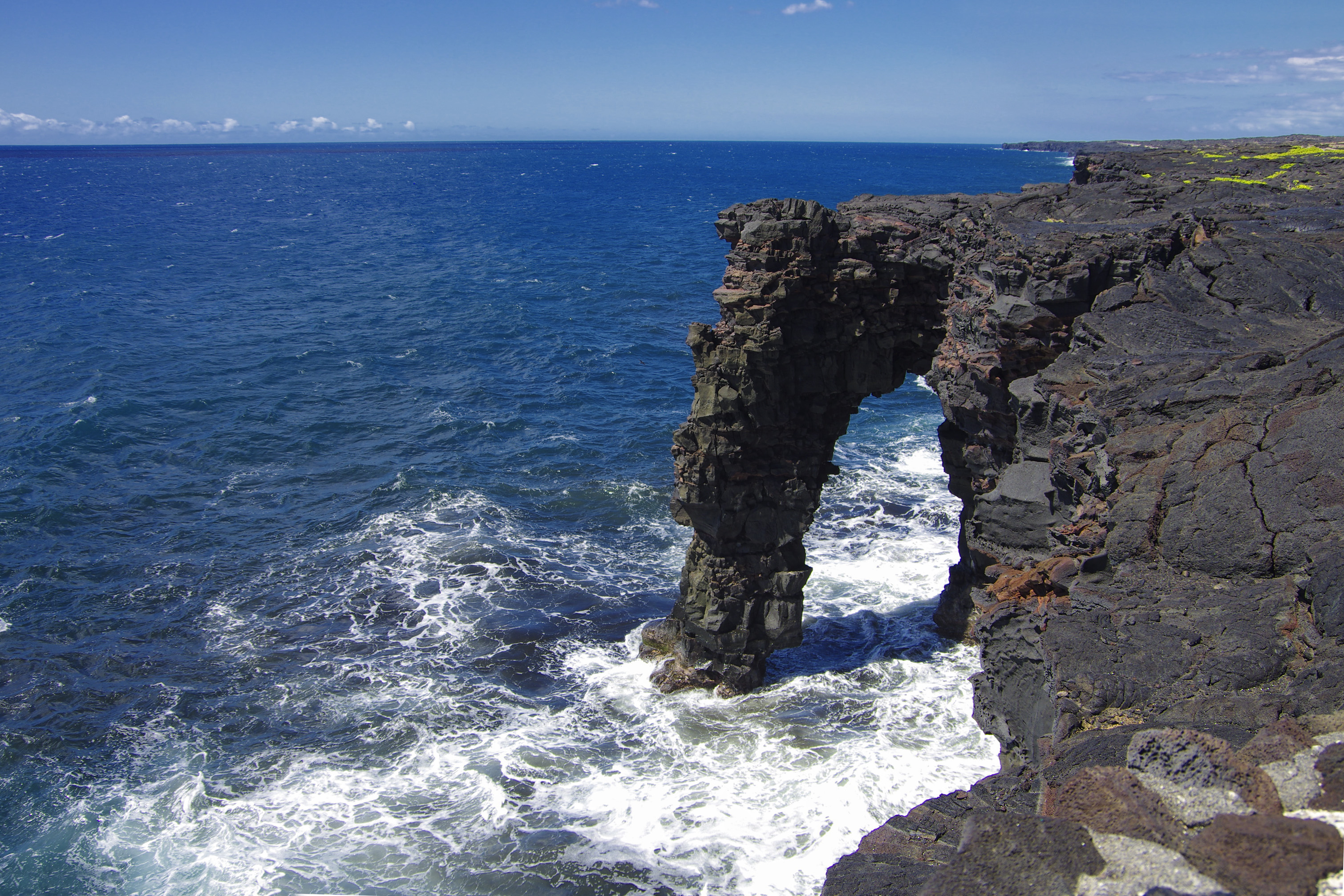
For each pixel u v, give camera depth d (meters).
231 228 181.62
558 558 48.03
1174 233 26.33
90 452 60.31
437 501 54.25
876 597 43.62
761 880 26.17
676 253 152.25
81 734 33.94
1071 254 25.78
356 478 58.00
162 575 45.69
